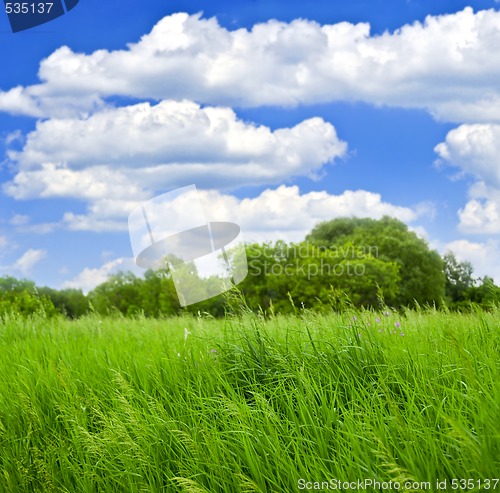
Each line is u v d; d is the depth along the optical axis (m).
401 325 5.44
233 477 3.29
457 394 3.41
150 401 4.35
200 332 5.91
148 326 8.28
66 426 4.38
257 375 4.58
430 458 3.00
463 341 4.59
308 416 3.71
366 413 3.45
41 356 6.25
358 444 3.13
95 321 9.21
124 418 4.29
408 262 29.84
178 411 4.21
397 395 3.91
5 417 4.69
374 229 32.91
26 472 3.95
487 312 5.61
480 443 2.80
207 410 4.09
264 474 3.31
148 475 3.67
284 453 3.30
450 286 31.92
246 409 3.83
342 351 4.46
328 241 34.25
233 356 4.91
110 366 5.37
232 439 3.71
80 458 4.03
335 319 5.34
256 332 4.88
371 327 4.85
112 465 3.78
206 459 3.45
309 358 4.56
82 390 4.96
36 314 9.45
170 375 4.87
